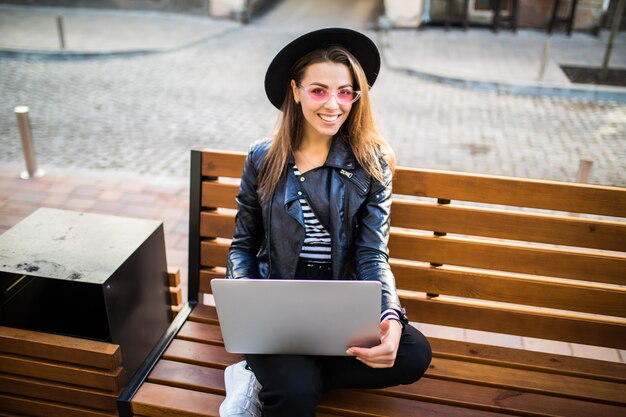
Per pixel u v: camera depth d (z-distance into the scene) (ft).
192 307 7.61
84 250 7.00
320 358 5.95
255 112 25.54
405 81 32.09
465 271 7.07
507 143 22.53
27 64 32.22
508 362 6.74
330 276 6.13
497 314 7.12
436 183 6.88
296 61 6.02
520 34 44.93
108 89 28.17
